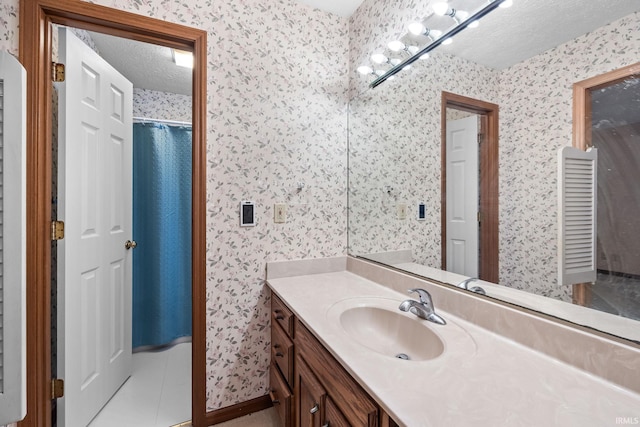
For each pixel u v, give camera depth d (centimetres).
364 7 170
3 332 84
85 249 148
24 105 85
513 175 94
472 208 107
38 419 121
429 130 125
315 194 173
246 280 156
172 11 138
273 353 150
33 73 117
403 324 109
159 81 252
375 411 66
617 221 70
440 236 121
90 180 152
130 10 130
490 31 99
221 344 150
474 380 67
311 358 103
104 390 164
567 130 80
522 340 84
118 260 179
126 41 195
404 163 139
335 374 85
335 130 179
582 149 77
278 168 162
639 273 67
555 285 83
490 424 54
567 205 80
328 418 88
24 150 86
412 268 135
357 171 174
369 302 124
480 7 100
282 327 137
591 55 75
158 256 235
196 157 143
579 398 62
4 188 84
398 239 143
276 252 163
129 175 190
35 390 120
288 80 165
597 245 74
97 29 132
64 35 133
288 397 123
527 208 90
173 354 228
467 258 109
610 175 71
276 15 162
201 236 144
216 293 149
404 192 139
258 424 150
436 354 90
